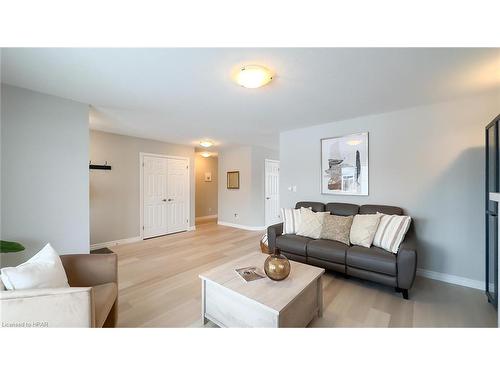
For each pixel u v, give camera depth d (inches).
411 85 81.9
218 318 65.0
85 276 63.8
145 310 75.7
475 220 92.4
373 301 81.2
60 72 73.0
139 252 142.9
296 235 115.8
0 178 81.0
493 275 81.1
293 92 89.0
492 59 63.9
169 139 183.6
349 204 119.0
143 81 79.6
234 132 158.2
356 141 123.6
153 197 185.3
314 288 69.6
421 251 104.2
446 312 73.9
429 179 102.3
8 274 44.7
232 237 183.9
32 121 87.3
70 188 96.9
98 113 115.7
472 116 92.7
